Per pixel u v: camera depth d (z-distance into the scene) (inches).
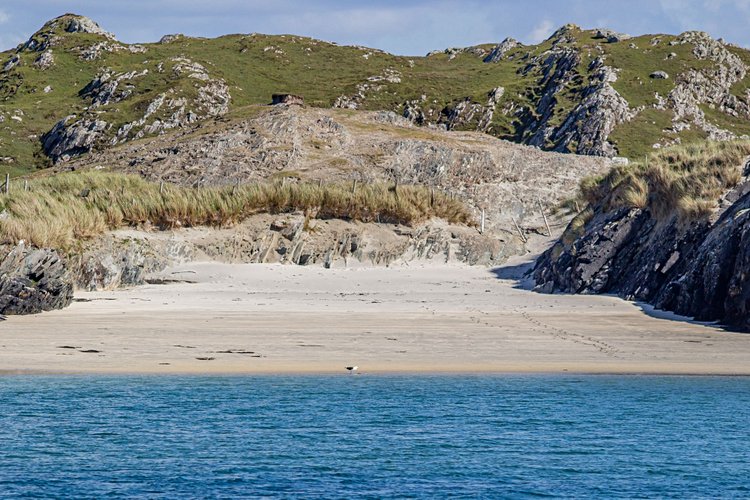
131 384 1533.0
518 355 1786.4
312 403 1455.5
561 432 1342.3
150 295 2864.2
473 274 3671.3
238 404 1443.2
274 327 2106.3
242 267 3479.3
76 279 2984.7
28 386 1504.7
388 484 1130.7
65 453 1222.3
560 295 2950.3
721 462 1227.2
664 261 2687.0
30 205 3208.7
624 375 1633.9
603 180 3666.3
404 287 3245.6
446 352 1806.1
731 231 2267.5
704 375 1635.1
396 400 1476.4
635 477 1168.8
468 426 1366.9
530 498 1094.4
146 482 1122.0
